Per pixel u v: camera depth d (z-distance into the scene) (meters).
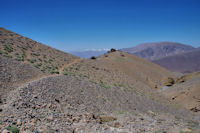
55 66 30.78
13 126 7.69
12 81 15.99
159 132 11.63
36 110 10.72
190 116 27.36
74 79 24.00
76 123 10.67
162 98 37.75
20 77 17.81
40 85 15.92
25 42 39.25
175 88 45.72
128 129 11.01
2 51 26.12
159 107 27.88
